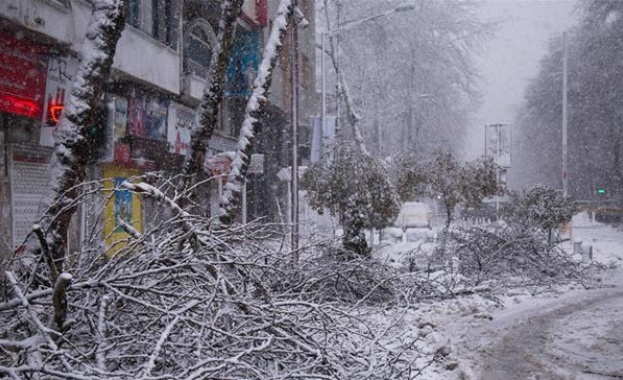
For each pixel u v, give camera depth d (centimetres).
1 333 471
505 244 1488
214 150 2459
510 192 2144
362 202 1584
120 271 530
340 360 548
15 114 1226
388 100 4306
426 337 853
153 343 473
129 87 1683
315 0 3753
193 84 1969
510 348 841
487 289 1310
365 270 1005
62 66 1333
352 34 3925
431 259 1452
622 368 736
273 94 2830
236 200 1123
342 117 3953
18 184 1273
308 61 3559
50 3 1214
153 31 1791
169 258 543
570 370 731
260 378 459
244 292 593
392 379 527
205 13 2205
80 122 764
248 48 2603
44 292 459
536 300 1269
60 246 709
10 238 1218
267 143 3216
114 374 407
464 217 3175
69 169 749
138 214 1250
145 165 1788
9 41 1160
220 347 508
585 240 2869
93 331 481
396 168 2000
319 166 1662
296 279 824
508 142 2512
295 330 538
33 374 409
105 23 790
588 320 1032
